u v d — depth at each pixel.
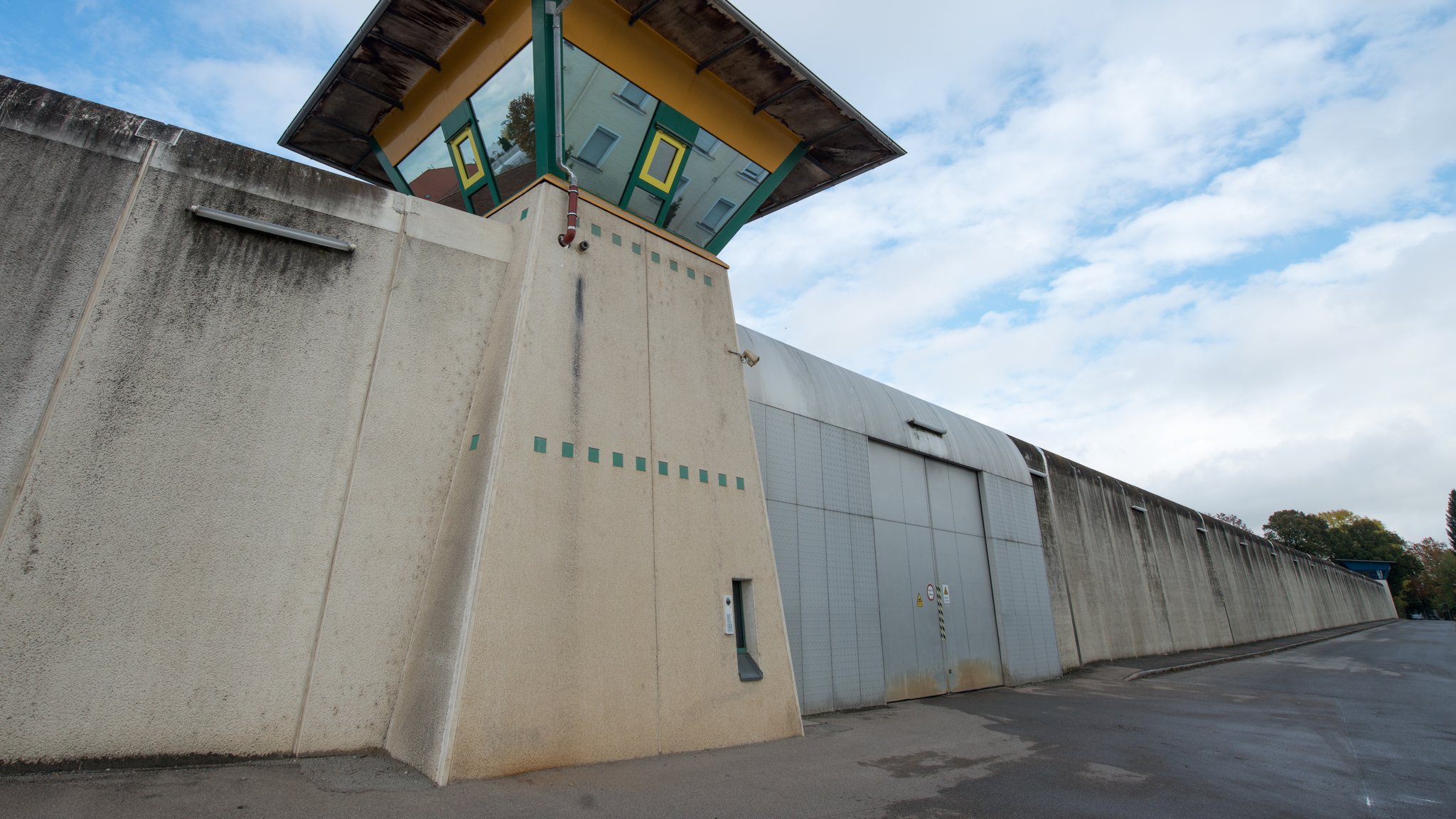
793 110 10.47
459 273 7.93
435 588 6.67
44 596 5.21
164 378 6.00
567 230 8.19
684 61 9.46
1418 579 97.75
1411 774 7.62
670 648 7.55
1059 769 7.61
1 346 5.48
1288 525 92.06
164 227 6.30
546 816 4.94
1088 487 24.19
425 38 9.15
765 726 8.29
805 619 11.12
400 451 7.05
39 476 5.37
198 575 5.80
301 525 6.35
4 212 5.77
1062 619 19.52
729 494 9.04
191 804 4.67
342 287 7.10
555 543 6.86
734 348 10.16
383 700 6.43
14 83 6.11
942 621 14.69
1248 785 7.03
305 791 5.10
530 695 6.22
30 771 4.94
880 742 8.76
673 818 5.15
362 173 12.30
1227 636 32.66
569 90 8.77
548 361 7.49
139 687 5.42
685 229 10.52
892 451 14.73
